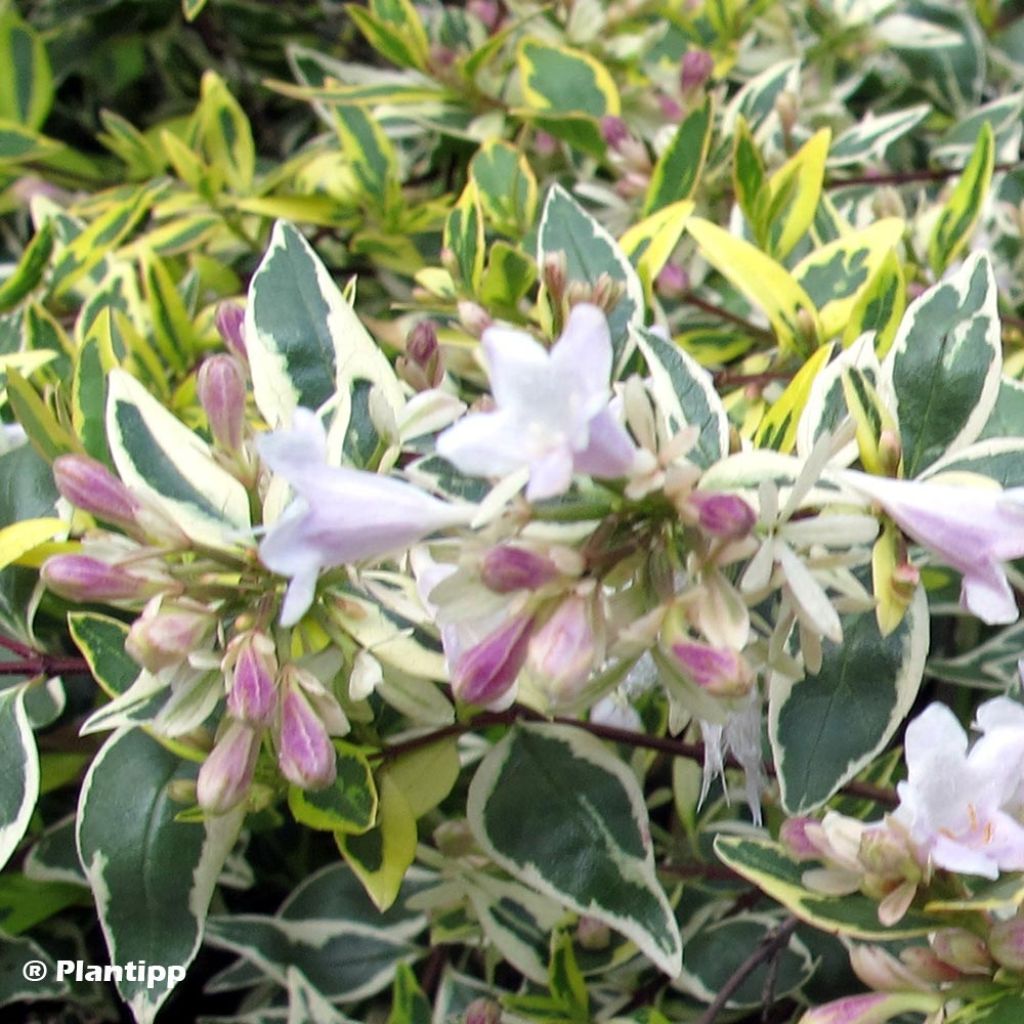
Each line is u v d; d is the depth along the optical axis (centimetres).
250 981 26
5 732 20
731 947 24
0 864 19
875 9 32
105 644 20
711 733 18
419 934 26
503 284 24
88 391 21
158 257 26
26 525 19
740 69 32
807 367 20
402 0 29
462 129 30
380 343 26
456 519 17
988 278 19
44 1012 27
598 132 27
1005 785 17
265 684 17
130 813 20
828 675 19
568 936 22
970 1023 17
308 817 20
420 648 19
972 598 17
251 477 19
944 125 35
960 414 19
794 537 17
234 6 40
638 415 17
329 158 31
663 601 17
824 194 27
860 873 18
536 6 31
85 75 40
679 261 26
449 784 21
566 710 17
